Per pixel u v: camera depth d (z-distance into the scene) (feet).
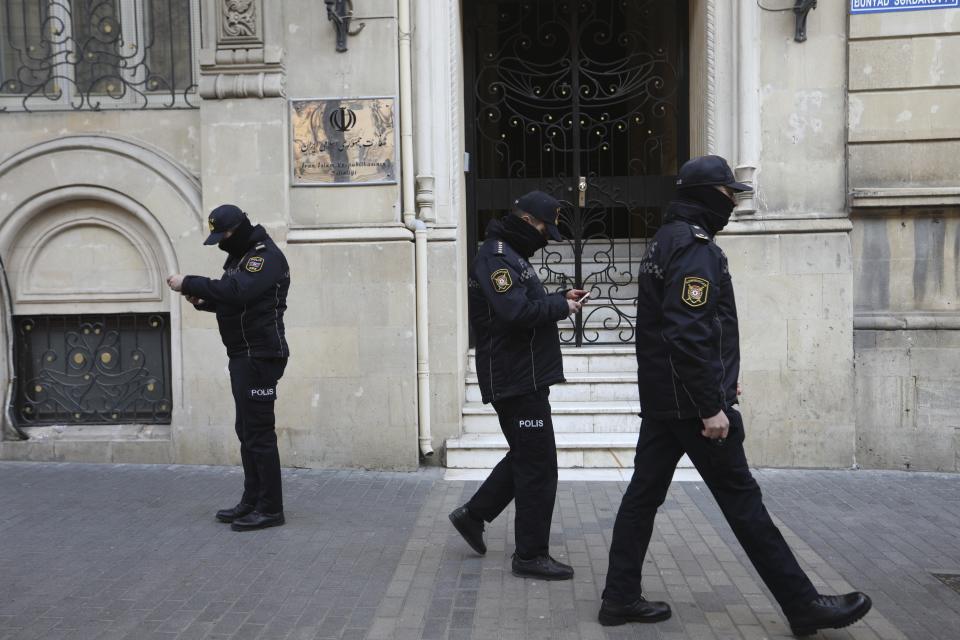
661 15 22.68
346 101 19.60
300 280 19.56
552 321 11.87
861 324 19.34
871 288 19.53
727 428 10.00
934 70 19.15
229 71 19.44
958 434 19.16
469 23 22.88
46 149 19.94
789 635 10.54
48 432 20.58
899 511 16.15
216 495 17.35
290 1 19.54
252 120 19.47
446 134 20.22
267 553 13.74
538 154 23.18
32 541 14.35
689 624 10.91
